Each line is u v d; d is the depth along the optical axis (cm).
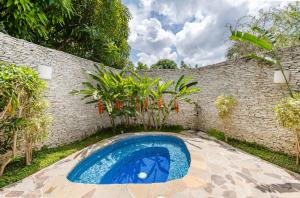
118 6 925
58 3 582
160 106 754
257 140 546
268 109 511
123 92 724
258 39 416
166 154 565
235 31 434
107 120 869
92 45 924
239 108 612
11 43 430
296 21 592
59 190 309
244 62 589
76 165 421
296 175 360
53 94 568
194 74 839
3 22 539
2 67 331
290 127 377
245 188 310
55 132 575
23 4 473
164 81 930
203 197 282
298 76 432
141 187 312
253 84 557
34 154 480
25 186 322
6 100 343
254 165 407
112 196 288
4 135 390
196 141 611
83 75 711
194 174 357
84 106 718
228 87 662
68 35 938
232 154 480
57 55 584
